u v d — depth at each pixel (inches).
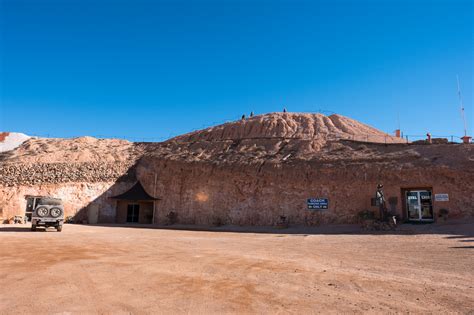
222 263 419.2
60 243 626.8
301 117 1846.7
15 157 1688.0
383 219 971.3
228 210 1305.4
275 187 1244.5
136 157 1754.4
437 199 986.1
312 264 416.5
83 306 232.5
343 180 1138.7
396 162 1104.8
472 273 354.0
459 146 1087.6
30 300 244.5
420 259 448.8
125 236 819.4
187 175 1471.5
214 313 222.4
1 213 1369.3
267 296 265.7
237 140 1624.0
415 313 226.1
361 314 223.9
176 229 1153.4
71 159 1679.4
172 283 305.1
